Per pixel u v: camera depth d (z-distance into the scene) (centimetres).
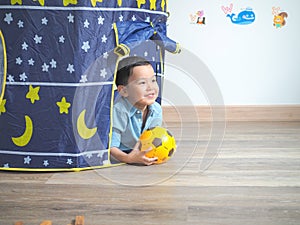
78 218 125
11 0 166
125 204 138
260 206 136
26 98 169
